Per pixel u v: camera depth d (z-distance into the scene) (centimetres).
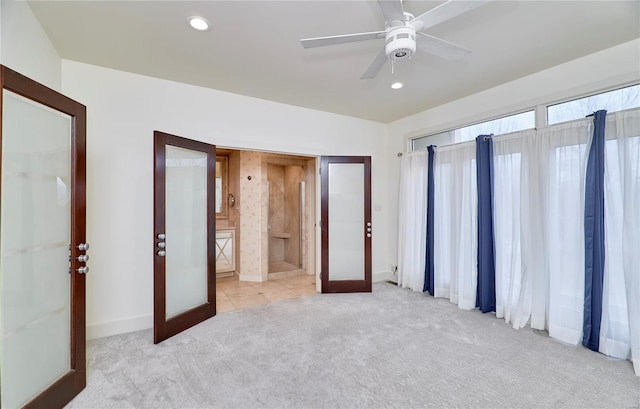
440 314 332
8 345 157
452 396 189
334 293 416
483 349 250
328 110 416
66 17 205
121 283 290
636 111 228
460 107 368
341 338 272
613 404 181
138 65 279
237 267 508
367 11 200
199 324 307
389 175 482
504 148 316
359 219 440
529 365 225
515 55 261
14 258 161
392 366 224
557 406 180
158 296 267
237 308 355
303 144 404
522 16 205
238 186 500
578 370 218
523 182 297
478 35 229
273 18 207
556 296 269
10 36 174
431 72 294
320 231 423
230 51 254
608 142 243
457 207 362
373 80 313
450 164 376
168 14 203
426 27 167
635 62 236
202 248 327
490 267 331
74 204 195
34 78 208
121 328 287
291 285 459
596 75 256
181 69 287
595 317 245
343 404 181
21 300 164
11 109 158
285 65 279
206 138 333
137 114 297
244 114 358
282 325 303
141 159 299
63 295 191
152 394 191
